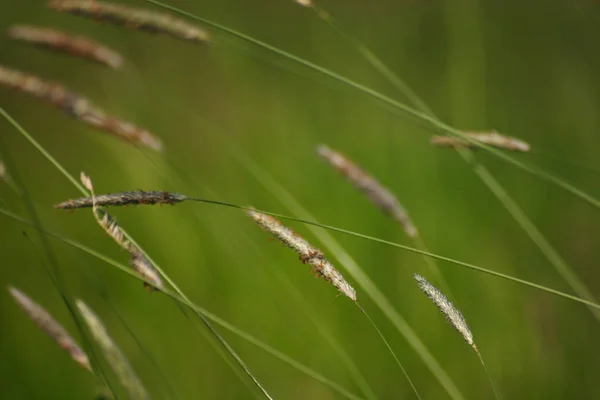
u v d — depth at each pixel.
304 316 1.08
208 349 1.07
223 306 1.09
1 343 1.06
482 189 1.14
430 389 1.06
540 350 1.07
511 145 0.96
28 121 1.24
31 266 1.11
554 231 1.14
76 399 1.04
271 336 1.08
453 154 1.15
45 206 1.17
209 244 1.10
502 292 1.09
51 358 1.05
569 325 1.09
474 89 1.18
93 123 0.99
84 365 0.94
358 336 1.08
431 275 1.10
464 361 1.07
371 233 1.11
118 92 1.21
